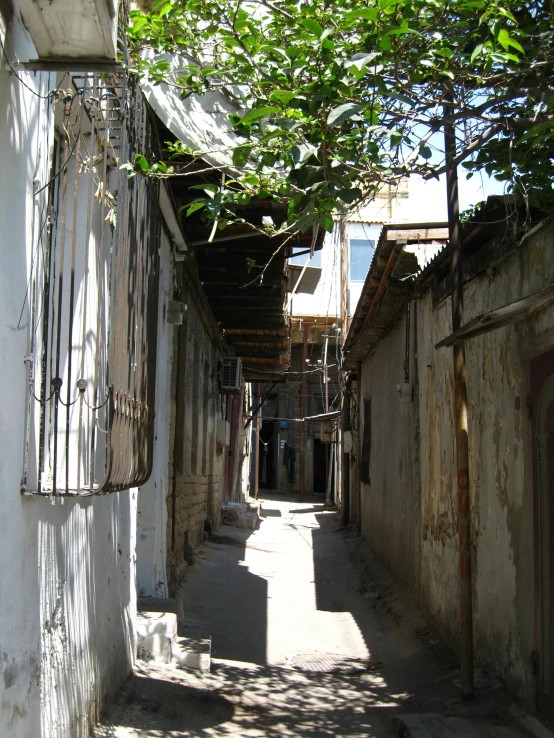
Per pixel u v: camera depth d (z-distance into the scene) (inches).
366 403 612.7
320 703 232.4
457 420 232.4
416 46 181.6
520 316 206.1
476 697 216.2
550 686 184.5
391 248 341.4
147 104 213.6
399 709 226.8
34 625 135.0
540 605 192.9
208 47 209.5
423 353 352.8
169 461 351.9
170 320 330.6
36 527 136.5
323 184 165.0
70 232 175.9
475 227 245.8
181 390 392.5
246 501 1005.2
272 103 179.9
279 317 541.3
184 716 203.9
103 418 192.2
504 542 224.8
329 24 175.9
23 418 129.4
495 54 162.9
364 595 413.1
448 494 293.1
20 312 127.9
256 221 333.1
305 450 1370.6
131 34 197.3
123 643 222.2
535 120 169.5
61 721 152.3
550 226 189.8
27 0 111.1
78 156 158.9
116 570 212.7
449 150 217.9
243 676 255.9
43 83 141.9
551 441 188.7
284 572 480.7
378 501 524.1
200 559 469.7
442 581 299.3
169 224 307.4
